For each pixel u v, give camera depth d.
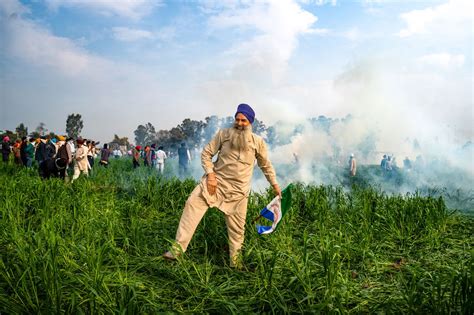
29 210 6.21
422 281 3.21
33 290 3.04
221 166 4.38
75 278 3.30
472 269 3.01
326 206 6.68
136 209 6.49
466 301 3.01
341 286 3.54
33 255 3.42
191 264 4.11
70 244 3.96
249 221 5.39
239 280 3.99
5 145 17.25
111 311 2.93
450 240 5.39
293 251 4.80
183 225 4.31
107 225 5.16
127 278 3.61
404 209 6.15
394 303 3.21
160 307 3.23
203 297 3.53
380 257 4.70
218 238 4.92
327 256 3.80
